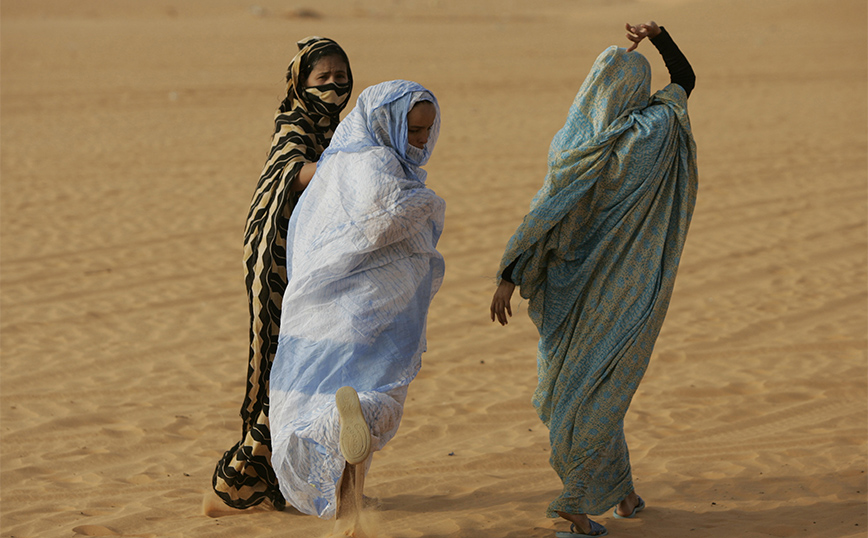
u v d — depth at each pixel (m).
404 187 11.11
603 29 133.88
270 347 12.69
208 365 21.45
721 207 37.16
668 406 18.06
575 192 11.26
